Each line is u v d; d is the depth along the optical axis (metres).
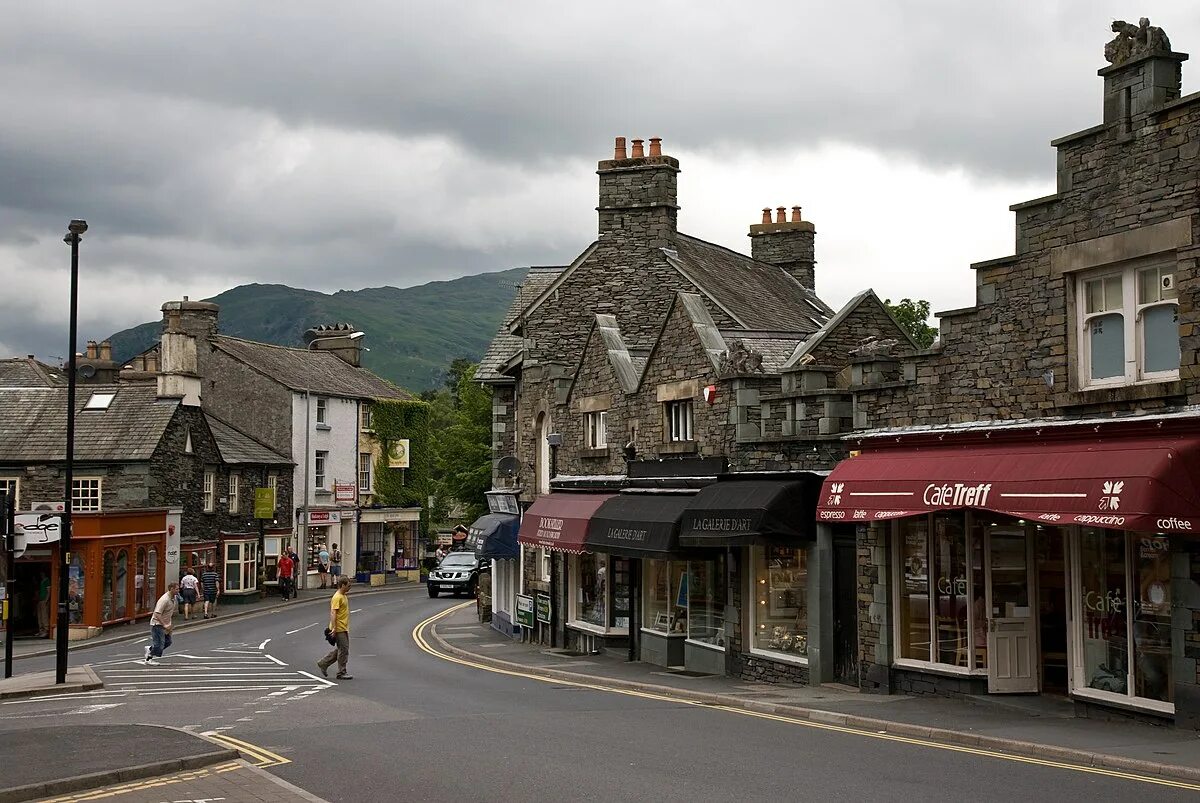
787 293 36.88
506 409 39.16
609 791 11.40
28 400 48.16
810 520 20.08
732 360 22.94
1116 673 14.94
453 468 67.75
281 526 58.00
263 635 37.62
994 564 16.97
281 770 13.01
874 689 18.64
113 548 41.12
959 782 11.43
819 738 14.51
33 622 40.19
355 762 13.39
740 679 22.33
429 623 41.59
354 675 25.16
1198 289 13.65
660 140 33.25
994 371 16.67
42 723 17.61
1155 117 14.36
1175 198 14.05
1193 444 13.27
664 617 26.28
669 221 33.28
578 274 33.66
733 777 11.93
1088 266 15.20
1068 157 15.61
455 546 69.31
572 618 31.69
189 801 11.27
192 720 17.61
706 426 23.86
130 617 42.41
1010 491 14.85
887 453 18.03
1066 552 15.73
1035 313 16.06
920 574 18.16
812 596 20.25
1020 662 16.97
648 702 19.33
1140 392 14.30
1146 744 12.90
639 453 26.89
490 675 25.11
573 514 27.30
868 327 24.50
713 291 31.45
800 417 20.80
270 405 60.75
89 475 45.12
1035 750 12.96
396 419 69.56
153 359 64.94
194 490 49.28
